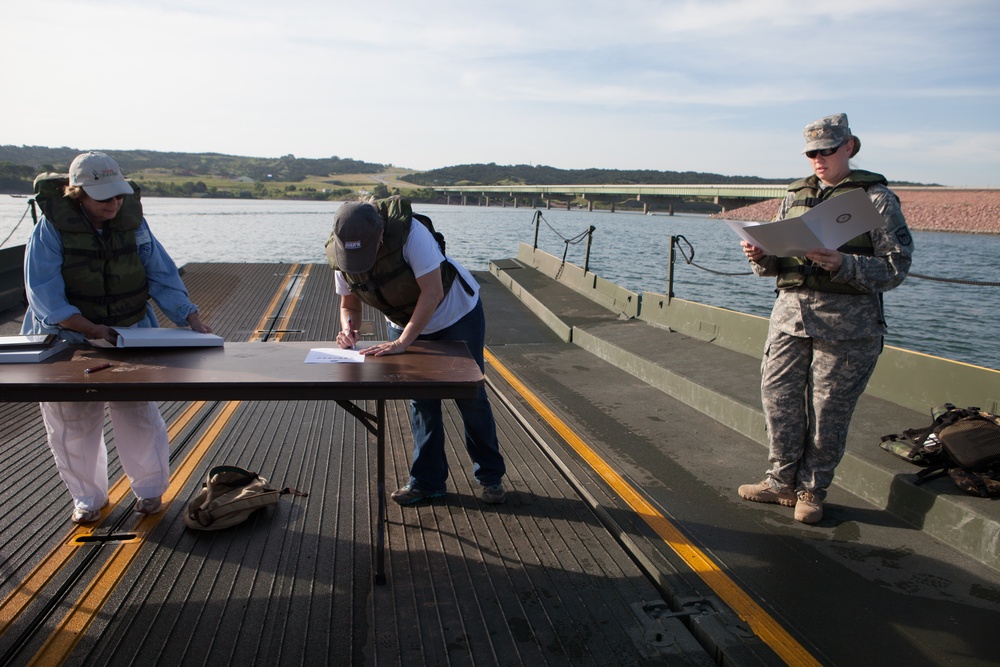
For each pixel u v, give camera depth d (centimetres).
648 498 372
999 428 331
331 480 392
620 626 264
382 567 288
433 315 339
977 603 278
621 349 674
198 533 327
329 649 247
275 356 293
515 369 665
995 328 1338
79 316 297
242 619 263
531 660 243
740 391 513
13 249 870
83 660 239
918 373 457
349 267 288
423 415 344
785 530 337
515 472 412
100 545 314
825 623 264
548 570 302
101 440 335
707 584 289
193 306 344
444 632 258
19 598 272
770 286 1886
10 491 367
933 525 331
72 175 288
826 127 312
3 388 235
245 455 427
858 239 315
